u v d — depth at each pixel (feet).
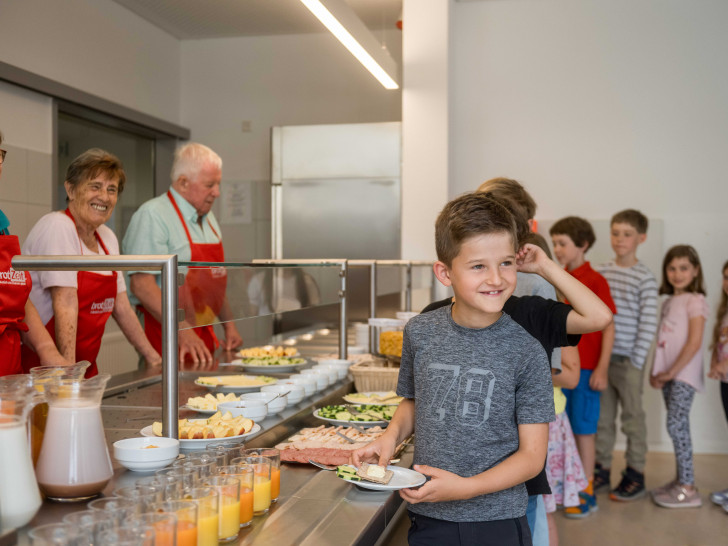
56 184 13.73
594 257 15.81
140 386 7.13
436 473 3.90
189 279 4.84
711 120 15.31
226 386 6.80
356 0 15.23
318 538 3.70
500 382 4.25
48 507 3.64
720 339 12.18
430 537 4.39
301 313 11.08
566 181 15.92
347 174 15.07
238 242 18.01
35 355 7.08
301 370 8.27
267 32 17.67
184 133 17.95
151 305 9.03
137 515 2.80
